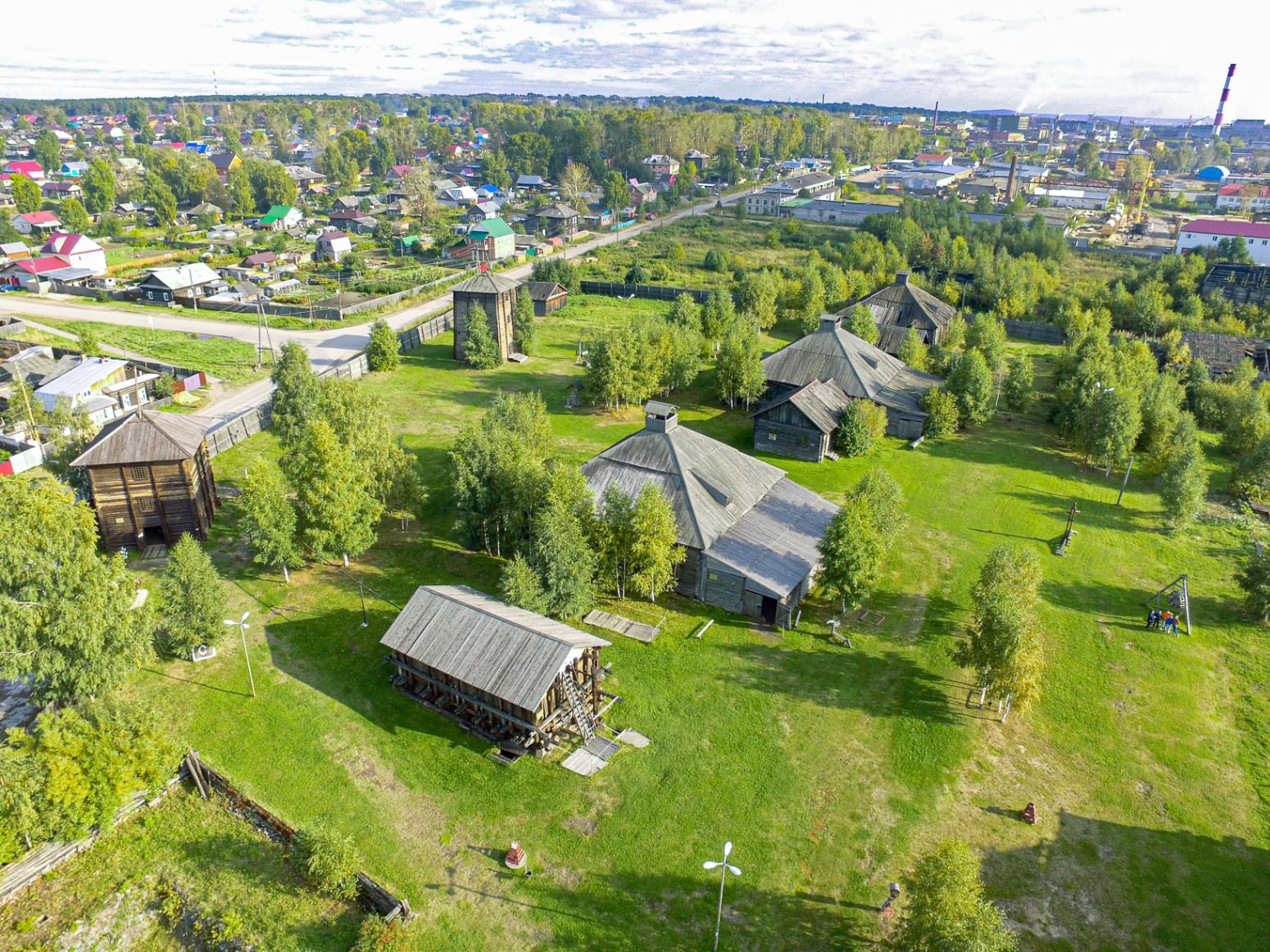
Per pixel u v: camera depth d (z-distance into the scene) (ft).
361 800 126.41
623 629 167.73
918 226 556.10
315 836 112.27
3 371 293.84
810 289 411.54
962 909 94.53
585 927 107.34
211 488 209.05
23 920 109.29
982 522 222.07
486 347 332.80
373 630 166.50
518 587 153.69
